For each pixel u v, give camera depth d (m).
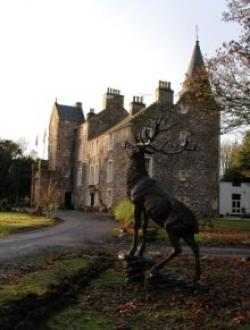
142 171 9.99
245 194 53.72
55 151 56.22
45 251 14.63
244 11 19.72
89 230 23.55
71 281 9.14
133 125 36.75
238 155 36.75
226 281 10.64
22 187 57.16
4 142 59.41
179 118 37.25
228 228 26.17
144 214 10.02
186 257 14.23
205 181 38.47
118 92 52.31
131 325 7.27
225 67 20.09
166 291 9.25
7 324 6.11
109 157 42.34
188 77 21.92
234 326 7.23
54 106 59.09
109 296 8.91
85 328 6.98
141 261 9.95
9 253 13.96
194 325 7.31
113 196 40.50
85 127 51.84
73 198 54.75
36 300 7.20
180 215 9.12
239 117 20.42
